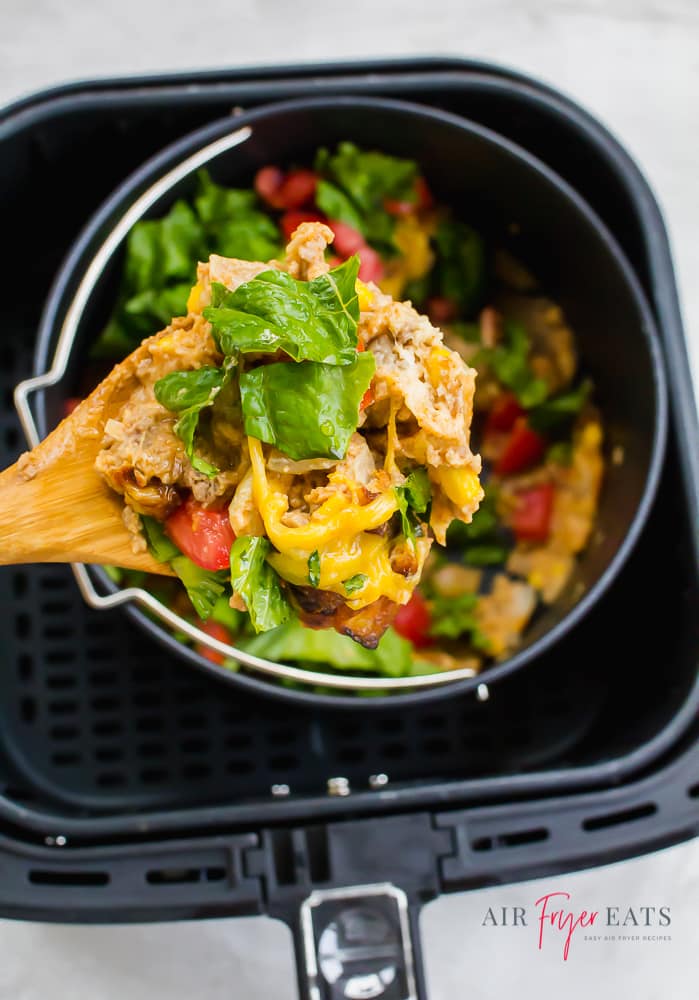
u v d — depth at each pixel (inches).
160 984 20.2
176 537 14.7
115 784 19.6
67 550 15.0
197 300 14.5
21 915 17.4
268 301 13.6
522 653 17.6
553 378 20.2
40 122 18.7
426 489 14.4
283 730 19.9
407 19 22.0
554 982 20.4
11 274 20.2
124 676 19.8
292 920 17.5
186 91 18.8
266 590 14.0
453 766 19.9
